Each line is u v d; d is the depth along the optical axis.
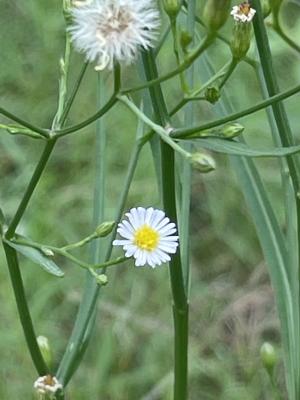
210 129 0.19
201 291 0.48
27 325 0.21
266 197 0.24
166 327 0.45
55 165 0.51
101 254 0.23
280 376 0.44
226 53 0.50
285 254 0.24
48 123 0.54
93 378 0.43
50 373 0.21
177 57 0.19
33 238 0.47
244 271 0.49
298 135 0.49
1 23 0.57
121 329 0.45
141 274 0.47
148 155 0.50
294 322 0.24
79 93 0.53
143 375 0.44
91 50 0.18
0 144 0.53
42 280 0.46
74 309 0.46
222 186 0.50
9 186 0.50
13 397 0.43
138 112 0.19
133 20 0.18
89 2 0.18
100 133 0.23
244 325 0.47
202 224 0.50
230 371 0.44
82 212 0.49
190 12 0.21
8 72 0.55
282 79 0.52
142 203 0.49
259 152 0.19
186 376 0.23
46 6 0.57
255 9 0.20
